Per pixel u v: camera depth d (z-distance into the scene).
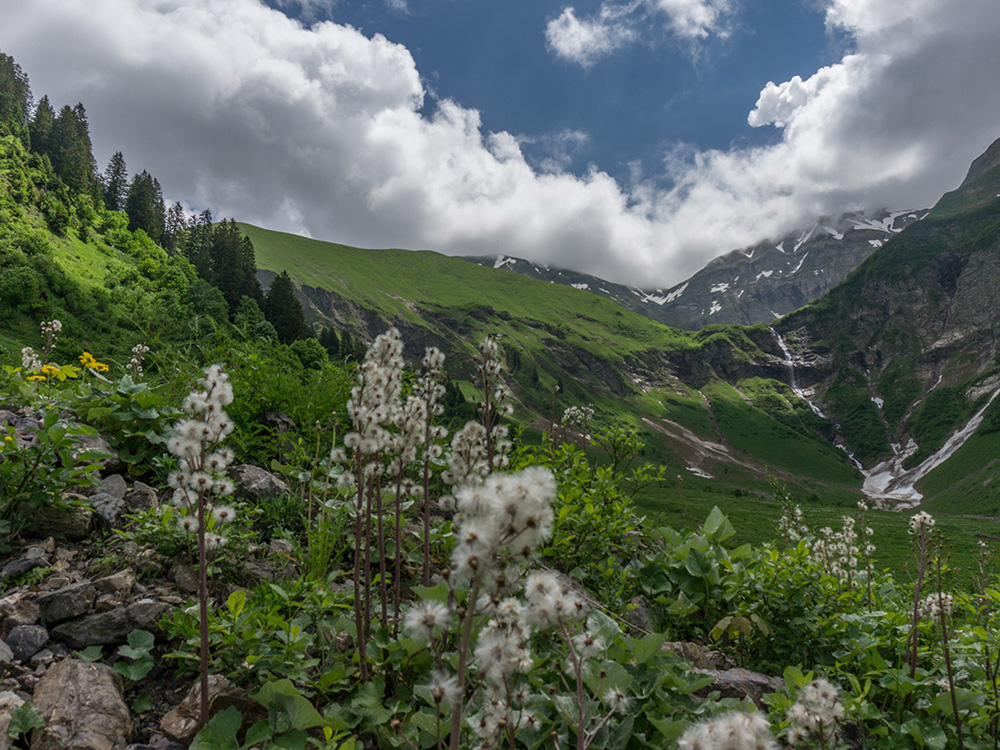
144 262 156.62
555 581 2.34
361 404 3.93
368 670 3.95
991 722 4.59
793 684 4.43
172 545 4.70
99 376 7.36
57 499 4.98
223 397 3.26
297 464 7.04
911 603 6.61
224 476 5.78
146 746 3.32
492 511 1.91
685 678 4.45
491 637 2.21
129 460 6.36
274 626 4.04
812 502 172.75
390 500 5.45
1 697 3.31
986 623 5.61
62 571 4.53
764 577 6.20
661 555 6.81
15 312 90.69
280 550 5.43
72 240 152.00
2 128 183.12
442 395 4.32
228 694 3.55
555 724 3.40
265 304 139.62
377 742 3.60
